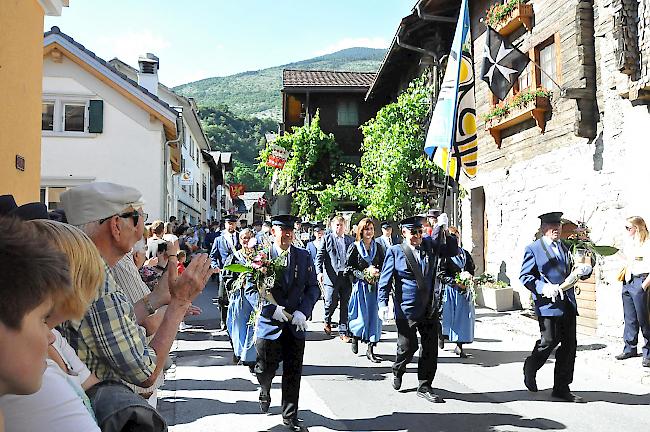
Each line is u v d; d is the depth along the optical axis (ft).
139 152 63.87
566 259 21.62
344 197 68.39
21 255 5.04
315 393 22.68
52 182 62.54
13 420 5.46
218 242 35.04
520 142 42.65
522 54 34.01
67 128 63.41
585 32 34.24
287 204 92.38
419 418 19.56
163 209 66.13
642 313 25.86
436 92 56.95
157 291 10.80
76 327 8.04
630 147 31.17
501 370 26.45
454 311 29.04
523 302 42.06
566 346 21.34
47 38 61.98
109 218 9.67
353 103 89.66
